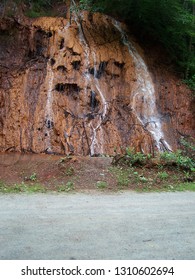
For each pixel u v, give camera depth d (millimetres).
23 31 14414
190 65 16266
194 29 16562
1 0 14945
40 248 4133
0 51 13672
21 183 8367
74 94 13203
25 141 11656
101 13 16625
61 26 14672
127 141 12680
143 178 8984
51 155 11117
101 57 14500
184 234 4820
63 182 8602
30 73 13141
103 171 9414
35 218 5438
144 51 16438
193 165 10469
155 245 4348
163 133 13664
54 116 12297
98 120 12758
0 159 10070
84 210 6078
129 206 6508
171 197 7547
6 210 5906
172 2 15438
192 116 14891
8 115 12016
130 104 13961
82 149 11773
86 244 4309
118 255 3992
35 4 16344
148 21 16844
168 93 15062
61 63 13531
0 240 4371
